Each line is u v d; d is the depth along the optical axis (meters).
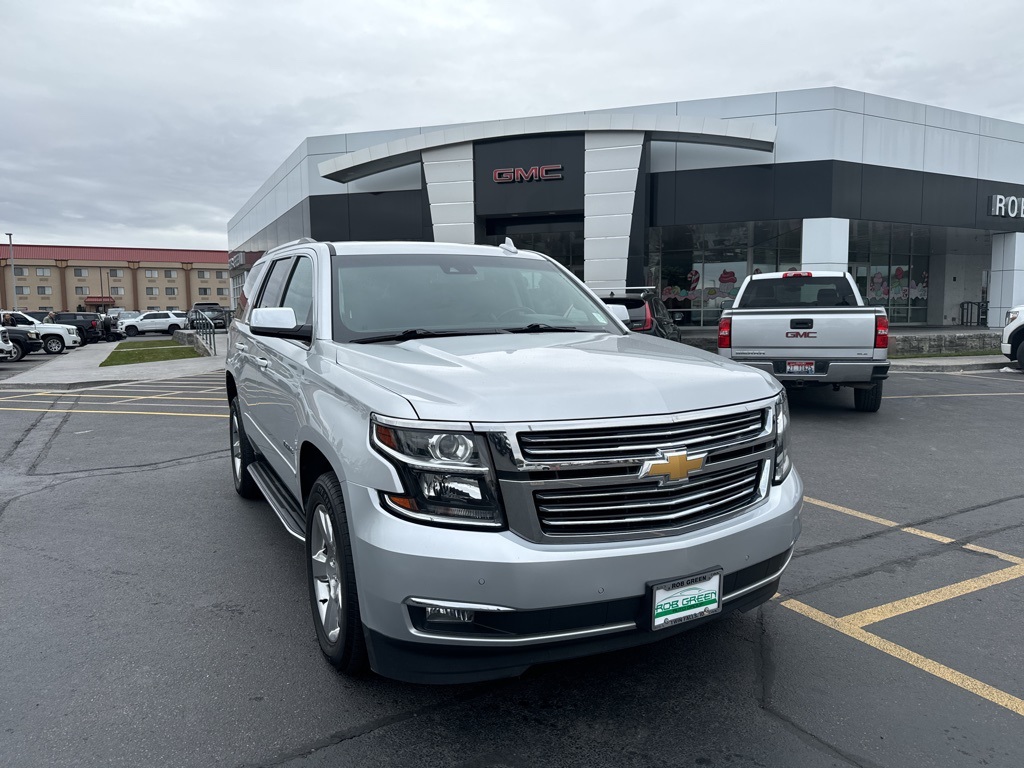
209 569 4.54
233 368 5.73
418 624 2.58
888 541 4.95
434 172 21.09
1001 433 8.55
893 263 31.38
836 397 11.41
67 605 4.00
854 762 2.62
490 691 3.11
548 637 2.54
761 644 3.51
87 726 2.85
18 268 98.25
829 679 3.19
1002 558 4.62
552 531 2.58
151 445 8.49
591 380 2.81
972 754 2.66
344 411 2.97
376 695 3.08
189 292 107.31
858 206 20.73
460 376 2.84
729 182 20.84
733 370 3.16
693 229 23.00
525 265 4.73
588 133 20.00
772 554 2.96
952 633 3.62
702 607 2.73
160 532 5.25
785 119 20.34
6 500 6.14
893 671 3.26
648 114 20.36
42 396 13.59
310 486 3.63
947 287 31.70
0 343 22.70
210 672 3.27
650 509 2.68
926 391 12.23
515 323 4.09
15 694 3.09
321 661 3.37
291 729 2.84
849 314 8.80
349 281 4.05
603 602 2.57
